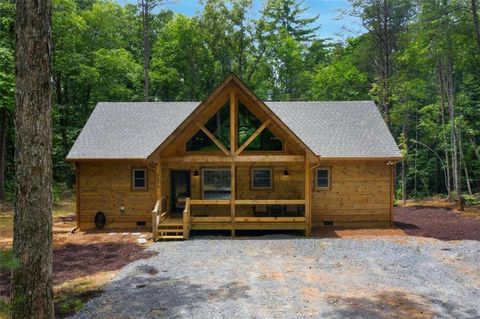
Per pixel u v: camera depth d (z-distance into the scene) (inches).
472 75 1130.0
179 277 420.2
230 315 318.3
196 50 1526.8
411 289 376.8
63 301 353.1
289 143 657.0
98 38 1360.7
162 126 783.1
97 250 551.2
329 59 1886.1
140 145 725.9
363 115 805.2
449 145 1298.0
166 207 713.6
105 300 355.9
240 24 1528.1
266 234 666.8
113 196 716.0
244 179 711.7
